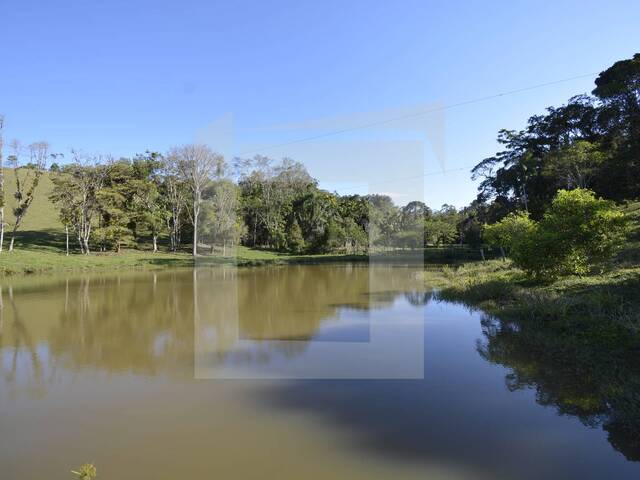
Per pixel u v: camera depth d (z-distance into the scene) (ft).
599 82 86.28
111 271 75.92
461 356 22.29
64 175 95.30
